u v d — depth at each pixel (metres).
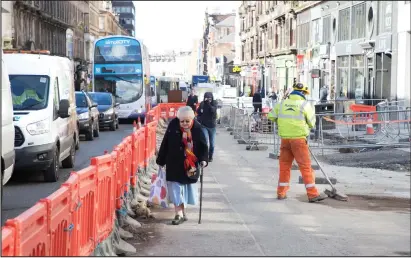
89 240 6.36
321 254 7.88
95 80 33.84
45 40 65.94
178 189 9.21
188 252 7.79
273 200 11.52
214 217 9.91
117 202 8.54
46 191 12.11
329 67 38.28
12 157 10.05
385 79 28.97
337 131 18.70
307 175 11.48
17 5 52.84
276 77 57.66
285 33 53.66
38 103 13.19
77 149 19.45
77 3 87.94
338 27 36.53
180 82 78.25
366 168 16.20
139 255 7.62
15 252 3.71
